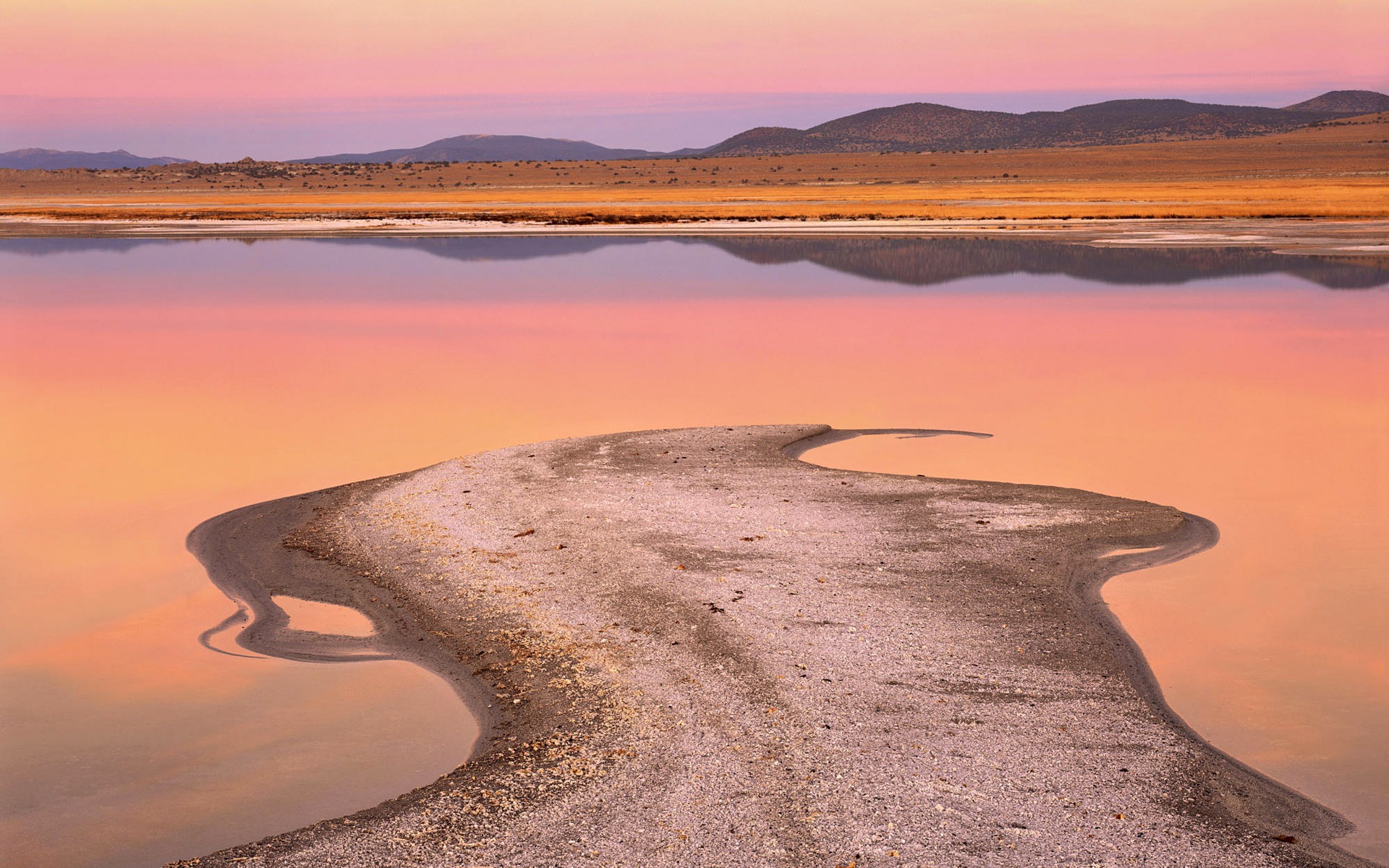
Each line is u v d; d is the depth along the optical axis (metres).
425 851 7.88
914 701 9.97
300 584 13.63
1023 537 14.63
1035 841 7.89
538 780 8.79
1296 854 7.86
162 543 15.36
